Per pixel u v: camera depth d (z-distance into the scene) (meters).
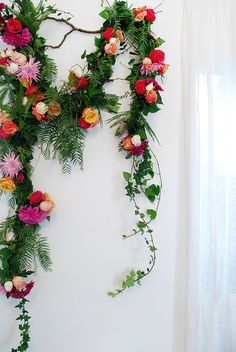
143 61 1.02
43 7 1.02
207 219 1.15
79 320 1.10
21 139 1.01
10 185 0.97
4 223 1.03
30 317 1.02
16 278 0.95
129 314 1.13
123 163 1.13
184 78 1.16
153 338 1.14
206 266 1.15
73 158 1.05
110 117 1.11
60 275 1.09
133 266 1.13
